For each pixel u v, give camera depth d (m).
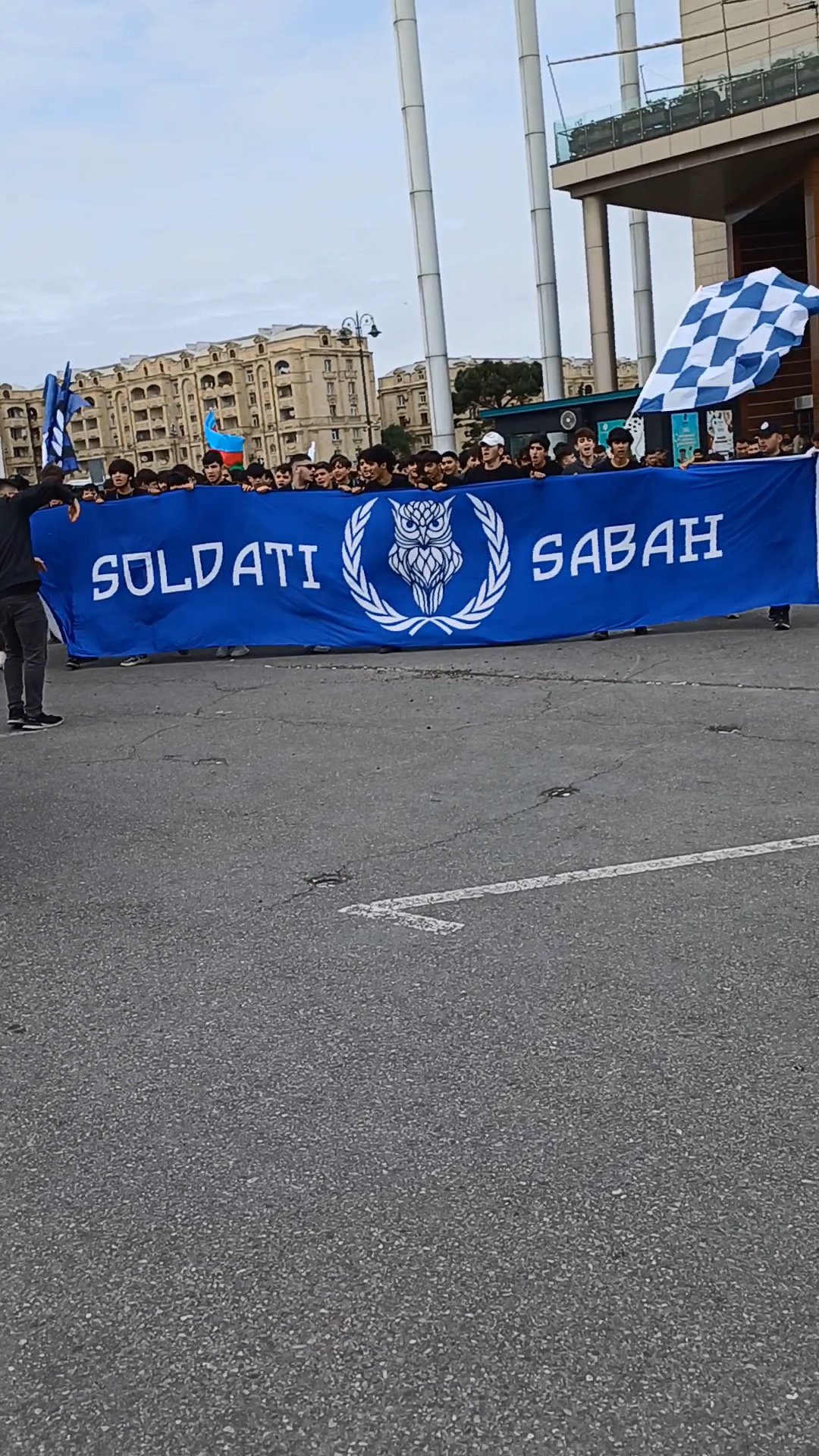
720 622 10.57
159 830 5.48
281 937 4.12
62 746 7.34
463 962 3.82
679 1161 2.69
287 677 9.30
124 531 10.34
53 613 10.46
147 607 10.44
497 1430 1.97
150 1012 3.60
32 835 5.54
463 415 88.31
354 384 189.00
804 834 4.88
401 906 4.34
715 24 24.44
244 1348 2.18
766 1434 1.93
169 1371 2.14
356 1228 2.51
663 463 10.70
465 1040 3.31
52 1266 2.45
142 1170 2.77
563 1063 3.15
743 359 10.62
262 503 10.29
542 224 22.98
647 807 5.38
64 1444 1.99
